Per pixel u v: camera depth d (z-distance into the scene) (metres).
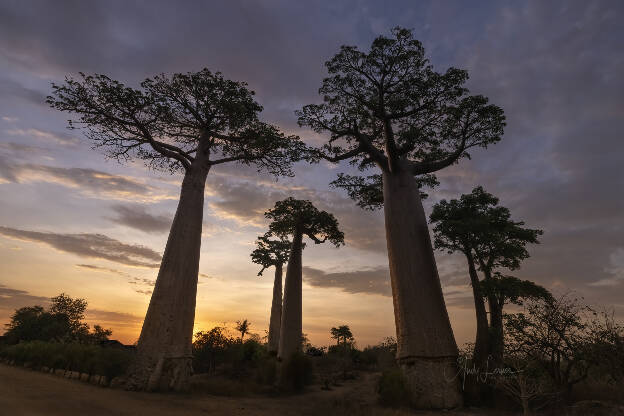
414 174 18.91
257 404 13.70
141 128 18.28
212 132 19.95
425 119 18.67
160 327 14.73
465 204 23.98
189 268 16.25
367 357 33.22
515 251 21.20
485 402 13.08
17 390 10.52
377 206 24.80
